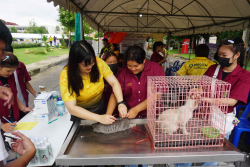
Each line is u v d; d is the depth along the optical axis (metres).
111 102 1.46
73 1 2.51
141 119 1.30
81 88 1.23
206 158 0.89
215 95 0.99
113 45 4.93
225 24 4.40
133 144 1.01
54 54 18.38
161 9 5.93
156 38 8.48
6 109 1.64
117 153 0.92
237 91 1.21
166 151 0.93
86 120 1.30
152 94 1.03
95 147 0.99
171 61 14.41
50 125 1.54
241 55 1.26
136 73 1.48
